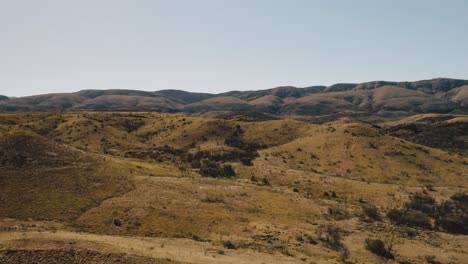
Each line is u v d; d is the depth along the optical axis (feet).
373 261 186.70
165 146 545.03
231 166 418.10
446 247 230.27
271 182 370.94
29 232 152.05
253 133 637.30
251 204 263.29
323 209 280.72
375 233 240.73
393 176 417.49
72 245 124.47
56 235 141.38
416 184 392.47
